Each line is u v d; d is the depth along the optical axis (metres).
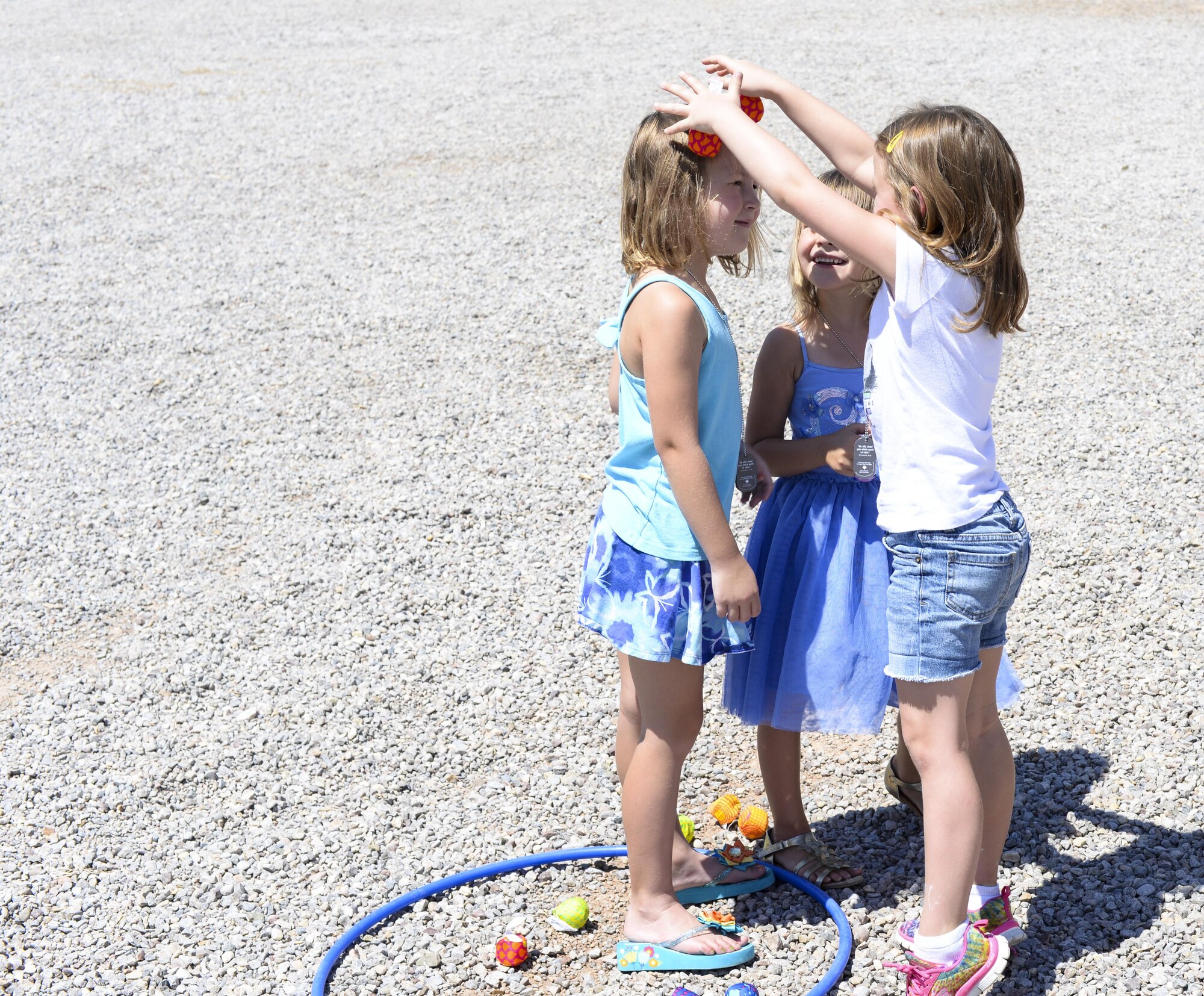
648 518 2.62
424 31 16.91
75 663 4.28
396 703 3.94
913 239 2.40
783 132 10.84
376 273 8.35
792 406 2.99
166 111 13.16
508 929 2.92
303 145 11.66
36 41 17.31
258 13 18.97
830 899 2.89
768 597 2.94
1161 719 3.59
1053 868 3.01
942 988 2.46
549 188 10.01
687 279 2.65
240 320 7.63
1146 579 4.36
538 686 4.00
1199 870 2.96
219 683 4.11
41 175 11.01
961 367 2.46
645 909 2.79
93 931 2.98
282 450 5.92
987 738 2.71
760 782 3.49
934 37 14.60
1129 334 6.68
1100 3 16.25
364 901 3.05
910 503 2.47
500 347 7.07
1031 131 10.71
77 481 5.70
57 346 7.35
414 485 5.50
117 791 3.55
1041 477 5.21
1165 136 10.43
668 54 14.49
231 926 2.99
